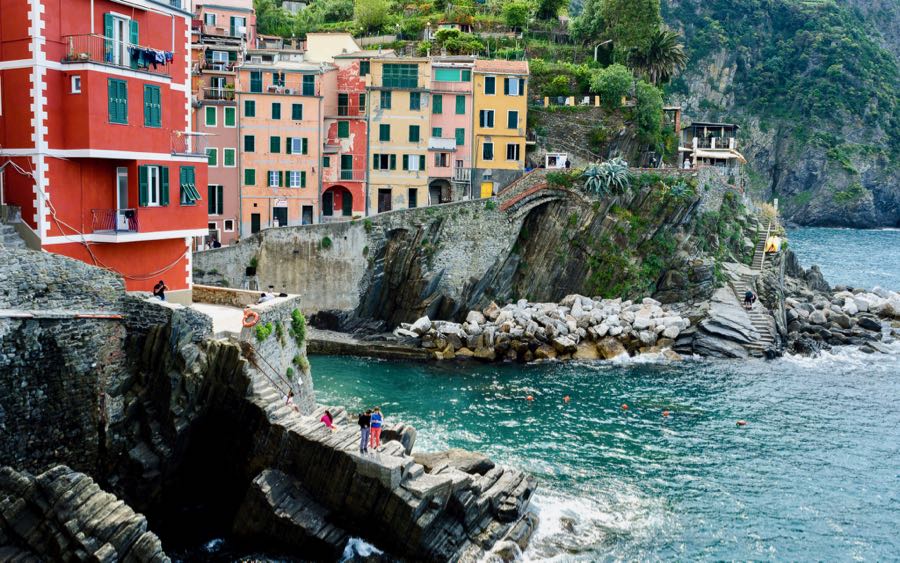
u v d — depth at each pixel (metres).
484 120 88.69
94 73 37.62
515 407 56.88
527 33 117.44
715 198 92.50
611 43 113.56
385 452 34.56
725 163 119.62
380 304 76.88
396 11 126.44
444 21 114.94
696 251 86.00
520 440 50.44
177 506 37.12
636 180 85.00
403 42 111.00
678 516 41.03
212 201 82.62
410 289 76.62
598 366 69.25
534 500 41.66
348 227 73.94
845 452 50.25
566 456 48.06
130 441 34.72
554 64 104.12
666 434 52.53
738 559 37.31
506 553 35.12
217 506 38.19
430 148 87.06
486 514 36.75
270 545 34.50
